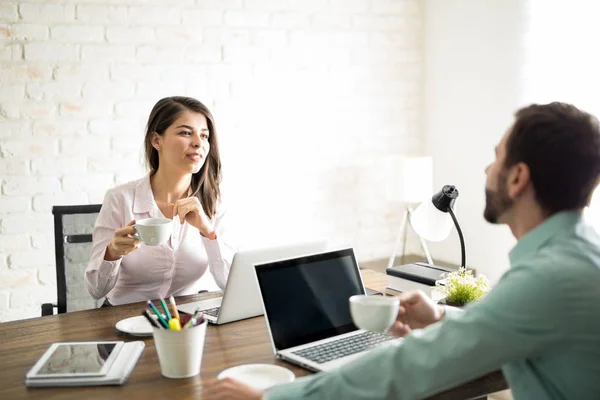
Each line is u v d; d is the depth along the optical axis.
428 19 4.14
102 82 3.37
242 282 1.85
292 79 3.80
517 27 3.54
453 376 1.14
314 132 3.90
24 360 1.59
